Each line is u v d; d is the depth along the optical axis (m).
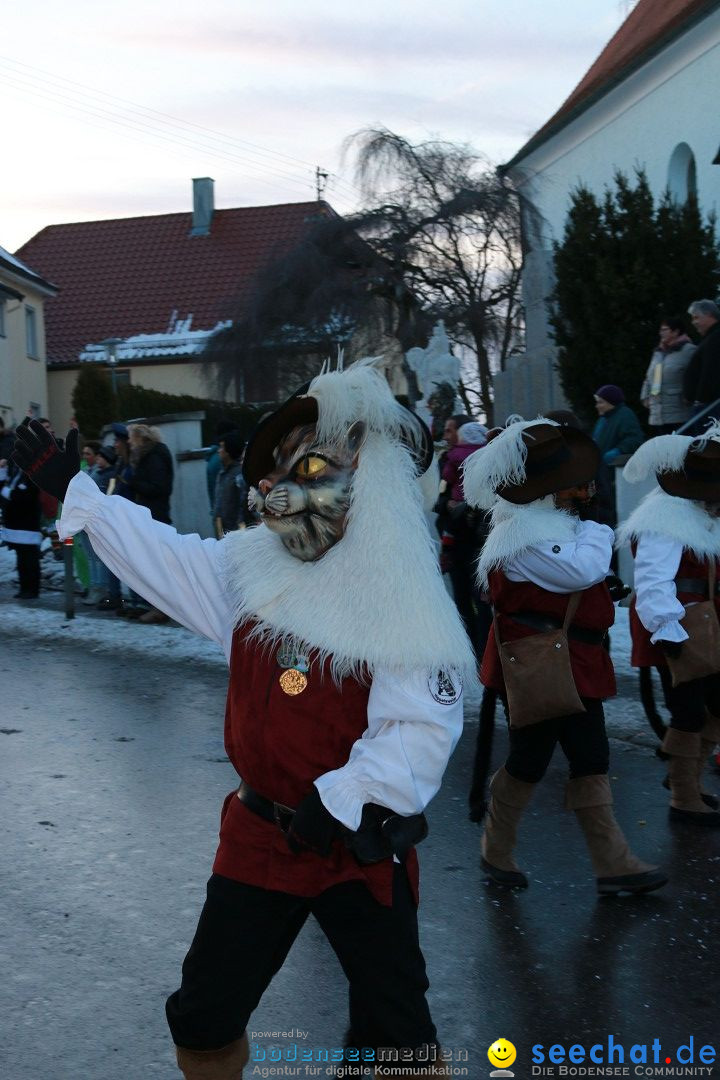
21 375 33.81
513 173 24.33
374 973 2.35
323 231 23.69
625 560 10.30
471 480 4.29
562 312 14.34
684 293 13.39
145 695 7.80
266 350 24.05
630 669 7.93
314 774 2.34
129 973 3.72
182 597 2.55
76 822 5.17
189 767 6.05
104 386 25.84
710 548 4.91
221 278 39.81
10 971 3.74
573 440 4.22
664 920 4.15
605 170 21.91
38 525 12.52
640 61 19.81
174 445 14.91
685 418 10.84
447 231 23.25
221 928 2.41
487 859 4.50
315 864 2.36
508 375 18.44
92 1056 3.23
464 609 7.61
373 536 2.30
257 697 2.39
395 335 23.41
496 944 3.96
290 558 2.39
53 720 7.11
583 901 4.34
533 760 4.38
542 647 4.20
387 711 2.26
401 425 2.40
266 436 2.50
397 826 2.25
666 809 5.37
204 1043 2.45
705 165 18.73
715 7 17.59
